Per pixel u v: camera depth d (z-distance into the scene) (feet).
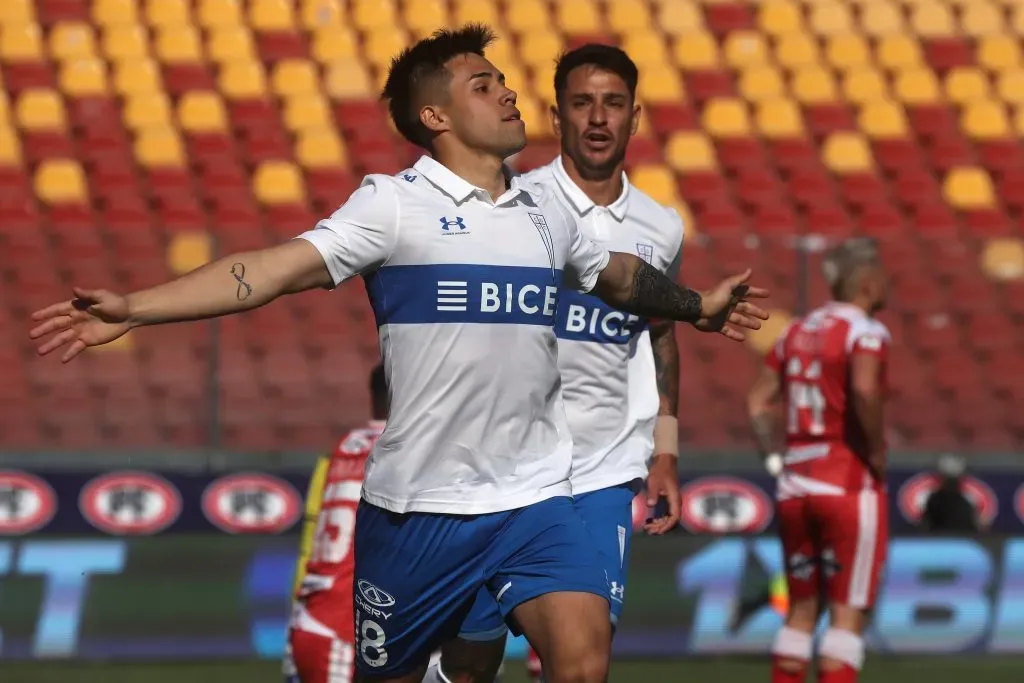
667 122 188.85
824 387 74.18
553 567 42.32
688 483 103.76
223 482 98.99
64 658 95.35
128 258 108.17
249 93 184.34
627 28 205.26
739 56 203.21
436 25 201.57
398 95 44.19
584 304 54.39
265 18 197.88
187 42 191.21
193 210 161.27
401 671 45.55
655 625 99.81
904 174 185.98
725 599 100.68
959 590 101.60
